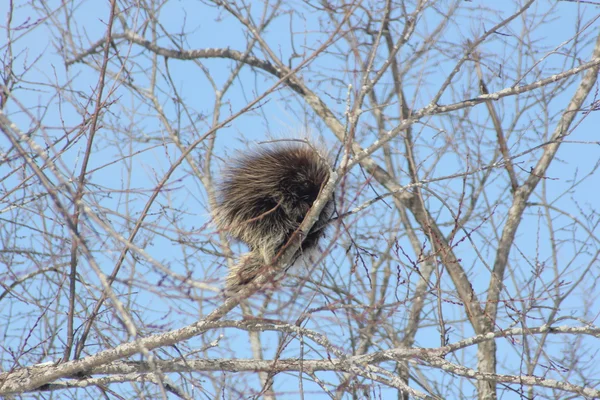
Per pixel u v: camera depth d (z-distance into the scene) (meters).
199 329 8.19
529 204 13.68
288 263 10.16
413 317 12.55
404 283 9.31
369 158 14.70
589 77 14.16
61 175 6.22
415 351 8.56
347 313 8.32
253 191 10.98
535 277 10.75
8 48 9.69
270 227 10.80
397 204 15.05
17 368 9.09
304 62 7.89
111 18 8.47
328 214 11.06
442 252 10.54
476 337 8.82
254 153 11.45
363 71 9.60
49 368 8.66
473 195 14.48
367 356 8.53
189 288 6.64
